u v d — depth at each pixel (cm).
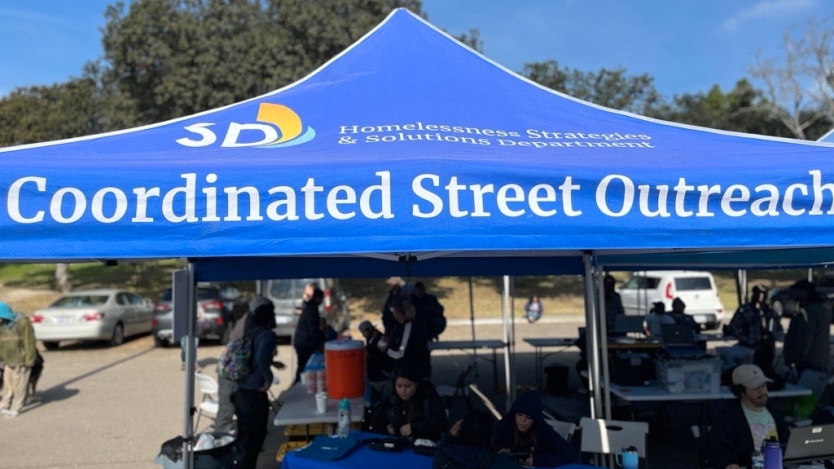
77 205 255
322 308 1806
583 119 430
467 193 268
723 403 497
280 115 399
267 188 262
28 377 1082
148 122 2673
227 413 767
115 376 1433
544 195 271
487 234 266
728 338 1298
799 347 896
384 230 263
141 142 331
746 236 279
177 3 2530
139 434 942
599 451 543
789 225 280
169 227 258
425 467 464
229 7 2509
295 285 1853
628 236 272
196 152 304
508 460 421
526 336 1956
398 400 587
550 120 425
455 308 2700
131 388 1295
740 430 482
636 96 3572
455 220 266
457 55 520
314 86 471
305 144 329
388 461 475
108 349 1862
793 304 1659
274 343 680
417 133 359
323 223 262
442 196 267
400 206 265
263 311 682
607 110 458
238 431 669
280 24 2552
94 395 1229
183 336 559
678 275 2191
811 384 732
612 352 861
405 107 430
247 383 664
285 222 262
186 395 564
